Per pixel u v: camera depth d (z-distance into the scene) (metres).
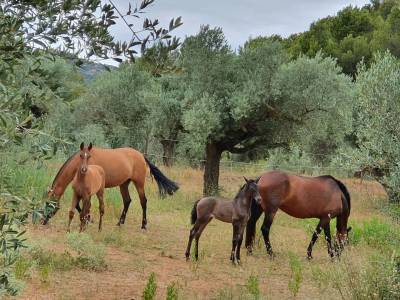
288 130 21.23
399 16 42.66
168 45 2.83
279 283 9.31
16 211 2.77
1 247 2.76
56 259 8.71
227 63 21.09
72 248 9.38
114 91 25.55
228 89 20.94
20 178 12.62
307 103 19.97
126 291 7.82
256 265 10.67
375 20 44.94
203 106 19.69
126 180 13.08
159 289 8.12
